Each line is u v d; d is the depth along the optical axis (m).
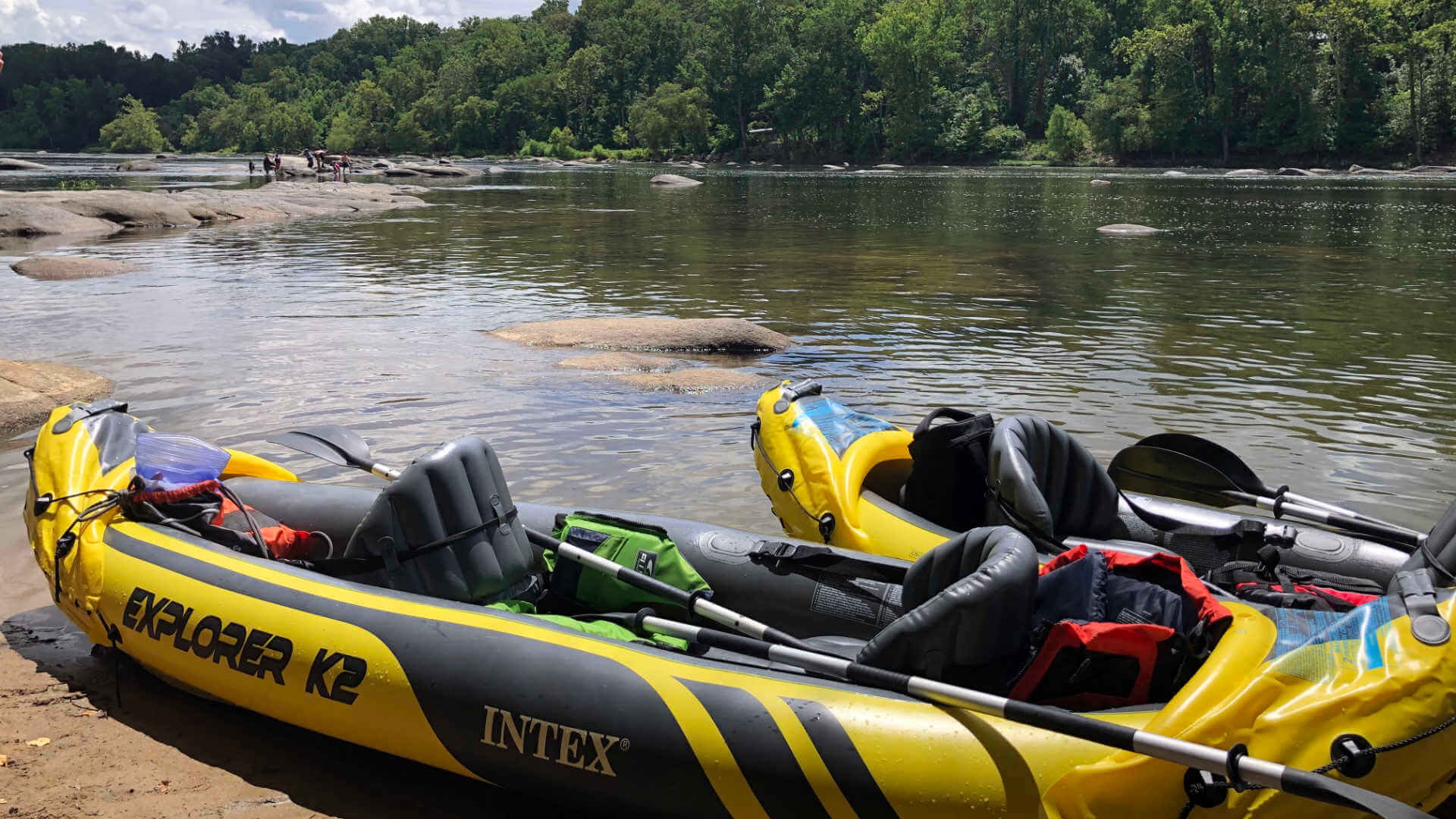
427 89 129.38
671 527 4.73
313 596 3.79
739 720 3.13
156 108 178.25
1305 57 71.88
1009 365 9.77
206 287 14.57
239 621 3.82
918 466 4.99
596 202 36.47
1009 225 26.70
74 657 4.45
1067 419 7.81
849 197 40.50
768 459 5.47
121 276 15.68
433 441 7.26
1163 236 23.69
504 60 123.75
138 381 8.88
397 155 123.44
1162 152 79.44
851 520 4.89
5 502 6.00
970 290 14.77
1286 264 18.12
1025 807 2.86
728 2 98.31
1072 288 15.04
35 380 8.25
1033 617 3.33
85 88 163.12
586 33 140.75
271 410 8.03
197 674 3.90
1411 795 2.85
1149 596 3.36
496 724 3.37
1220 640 3.06
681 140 103.00
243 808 3.46
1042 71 91.88
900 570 4.12
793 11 101.88
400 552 3.92
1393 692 2.85
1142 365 9.75
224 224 26.12
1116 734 2.71
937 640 3.14
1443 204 35.12
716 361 9.99
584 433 7.50
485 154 119.62
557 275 16.33
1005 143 86.62
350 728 3.60
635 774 3.19
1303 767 2.80
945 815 2.91
